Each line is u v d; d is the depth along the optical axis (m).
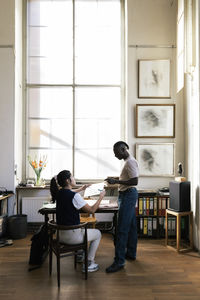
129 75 5.46
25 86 5.86
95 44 5.97
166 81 5.45
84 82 5.93
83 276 3.34
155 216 4.98
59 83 5.91
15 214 5.41
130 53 5.47
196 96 4.36
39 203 5.46
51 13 5.92
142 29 5.48
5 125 5.22
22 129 5.87
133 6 5.49
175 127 5.37
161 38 5.49
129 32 5.48
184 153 5.24
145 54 5.48
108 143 5.93
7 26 5.23
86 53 5.95
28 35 5.90
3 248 4.42
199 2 4.17
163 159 5.38
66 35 5.93
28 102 5.90
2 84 5.23
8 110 5.23
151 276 3.34
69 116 5.92
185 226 4.94
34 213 5.45
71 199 3.17
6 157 5.21
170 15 5.51
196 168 4.34
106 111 5.95
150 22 5.50
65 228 3.06
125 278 3.28
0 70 5.23
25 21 5.88
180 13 5.02
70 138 5.92
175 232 4.97
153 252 4.20
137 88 5.46
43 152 5.89
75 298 2.82
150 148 5.38
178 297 2.85
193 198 4.47
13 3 5.24
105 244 4.61
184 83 4.88
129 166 3.53
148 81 5.44
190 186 4.42
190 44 4.62
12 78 5.23
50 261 3.38
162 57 5.48
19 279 3.27
